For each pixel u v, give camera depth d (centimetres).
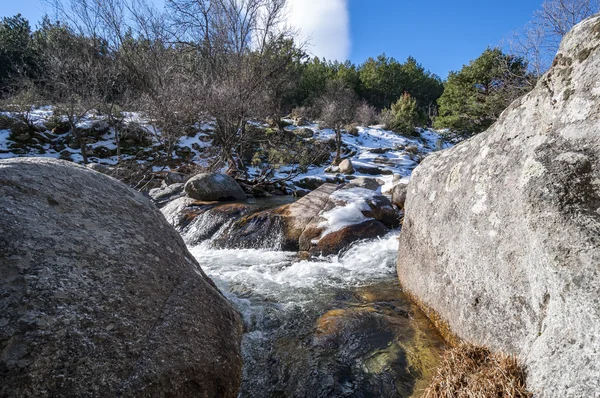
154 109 1046
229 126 1057
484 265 189
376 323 252
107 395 124
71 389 118
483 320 184
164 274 187
